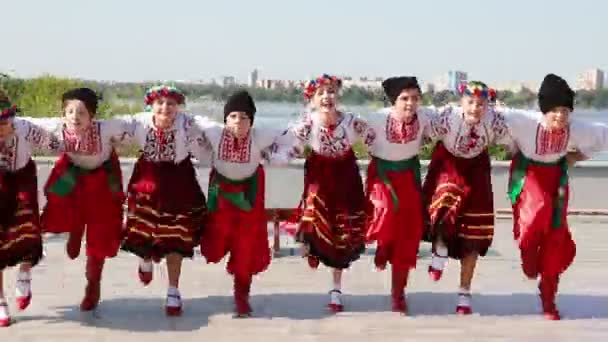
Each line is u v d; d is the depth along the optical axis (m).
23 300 5.55
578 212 10.57
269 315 5.89
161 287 6.70
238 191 5.72
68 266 7.43
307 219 5.76
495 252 8.42
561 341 5.38
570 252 5.87
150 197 5.59
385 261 5.91
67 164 5.69
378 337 5.41
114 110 12.42
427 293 6.62
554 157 5.74
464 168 5.77
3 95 5.25
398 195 5.75
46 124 5.54
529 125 5.69
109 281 6.90
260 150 5.69
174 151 5.60
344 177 5.76
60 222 5.70
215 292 6.56
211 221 5.79
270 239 8.94
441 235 5.79
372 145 5.79
